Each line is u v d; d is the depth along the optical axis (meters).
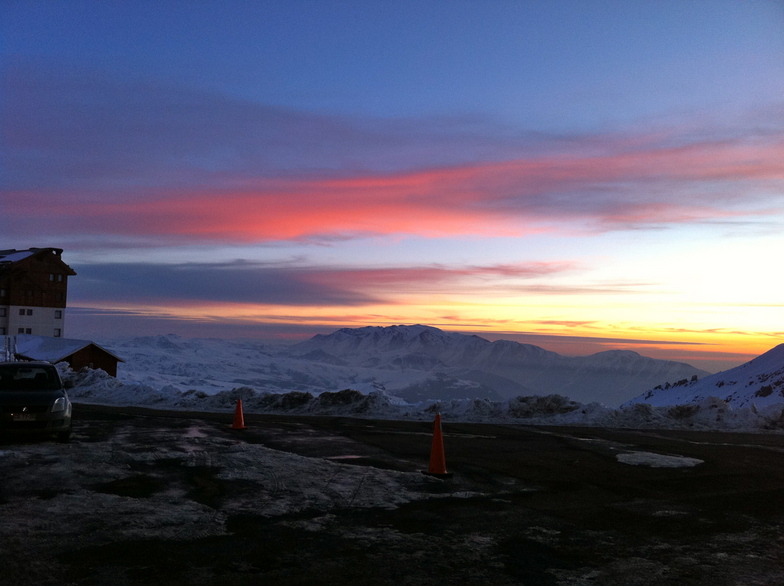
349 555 6.65
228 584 5.79
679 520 8.36
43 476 10.11
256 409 24.45
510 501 9.19
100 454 12.18
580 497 9.55
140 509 8.19
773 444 15.76
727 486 10.52
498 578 6.09
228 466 11.19
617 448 14.40
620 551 7.00
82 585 5.66
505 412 21.77
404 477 10.58
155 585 5.71
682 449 14.43
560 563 6.57
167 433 15.80
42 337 54.53
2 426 13.15
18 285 71.31
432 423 19.98
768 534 7.79
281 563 6.37
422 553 6.76
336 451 13.36
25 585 5.60
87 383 30.88
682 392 122.69
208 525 7.59
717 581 6.13
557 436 16.50
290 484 9.85
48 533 7.07
